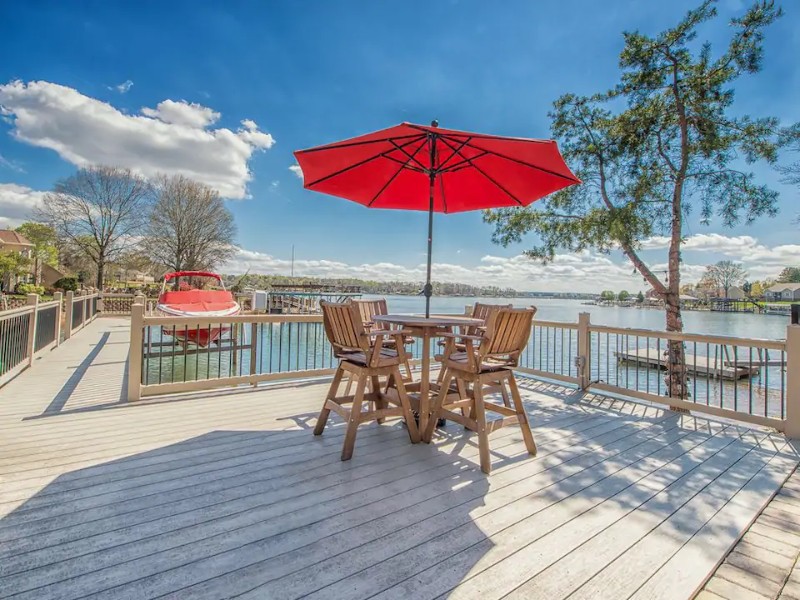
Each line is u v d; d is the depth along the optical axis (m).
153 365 9.14
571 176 3.17
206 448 2.82
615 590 1.51
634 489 2.35
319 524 1.90
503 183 3.83
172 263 29.31
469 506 2.10
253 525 1.87
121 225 28.12
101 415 3.51
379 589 1.48
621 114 6.04
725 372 10.63
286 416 3.60
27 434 3.01
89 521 1.87
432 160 3.36
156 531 1.80
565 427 3.49
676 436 3.30
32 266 28.12
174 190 29.00
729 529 1.95
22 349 5.48
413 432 2.98
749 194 5.34
